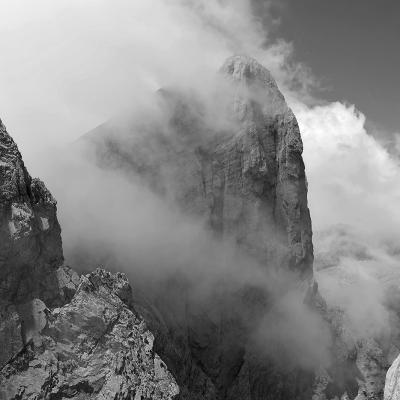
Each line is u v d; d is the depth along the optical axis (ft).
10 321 90.53
